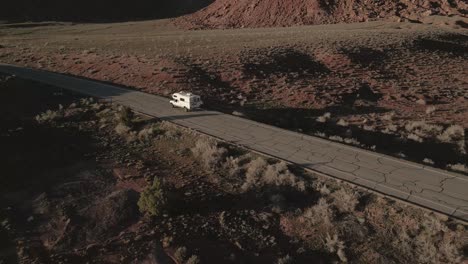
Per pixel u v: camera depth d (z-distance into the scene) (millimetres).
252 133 23438
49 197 17125
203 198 16859
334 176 17625
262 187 17547
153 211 15383
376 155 19953
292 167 18891
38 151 21438
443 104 31891
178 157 21094
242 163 19844
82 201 16812
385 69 41938
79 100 30812
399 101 32594
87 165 20234
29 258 13523
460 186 16453
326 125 26641
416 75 40594
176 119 26016
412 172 17891
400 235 14055
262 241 14469
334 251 13969
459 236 13383
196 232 14688
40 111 28266
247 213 15953
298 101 31469
